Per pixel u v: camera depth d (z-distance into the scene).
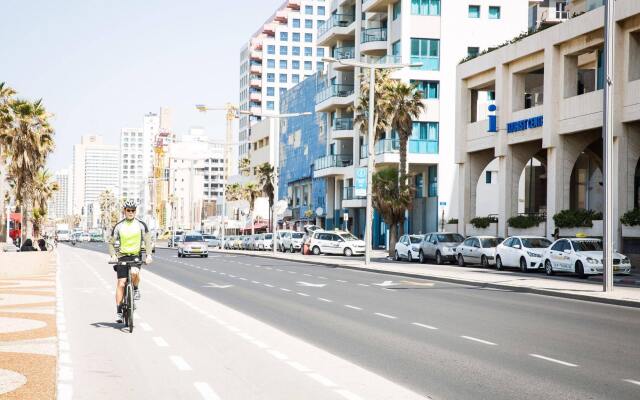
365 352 11.29
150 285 25.31
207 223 155.00
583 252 30.36
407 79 63.72
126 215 13.16
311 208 93.94
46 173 92.50
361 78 62.44
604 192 22.33
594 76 46.66
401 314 16.88
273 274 33.53
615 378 9.27
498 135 46.75
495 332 13.78
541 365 10.20
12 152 56.94
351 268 39.50
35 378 8.41
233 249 86.62
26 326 13.07
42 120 58.88
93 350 11.12
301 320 15.56
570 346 12.05
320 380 8.96
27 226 60.28
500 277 29.69
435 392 8.36
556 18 77.75
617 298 20.02
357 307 18.48
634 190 36.91
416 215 67.50
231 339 12.40
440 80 64.06
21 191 59.47
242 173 159.12
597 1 40.16
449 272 33.28
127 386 8.50
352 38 80.44
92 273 32.38
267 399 7.89
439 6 64.44
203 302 19.08
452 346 11.96
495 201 65.94
